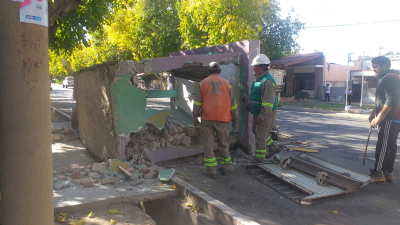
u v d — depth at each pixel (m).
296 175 4.66
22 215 2.13
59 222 3.19
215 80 4.73
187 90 7.01
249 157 5.83
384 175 4.71
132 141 5.18
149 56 24.62
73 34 12.80
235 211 3.42
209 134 4.79
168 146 5.30
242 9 12.98
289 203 3.95
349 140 8.37
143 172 4.58
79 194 3.79
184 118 6.45
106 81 4.90
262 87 4.92
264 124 5.03
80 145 7.01
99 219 3.33
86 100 6.09
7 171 2.10
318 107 19.89
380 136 4.56
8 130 2.07
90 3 11.13
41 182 2.17
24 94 2.08
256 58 5.04
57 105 16.80
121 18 23.16
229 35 13.76
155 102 22.80
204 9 12.98
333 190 4.11
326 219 3.54
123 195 3.79
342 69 29.23
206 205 3.69
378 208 3.82
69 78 51.09
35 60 2.11
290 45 21.31
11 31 2.04
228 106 4.77
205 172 5.07
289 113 17.11
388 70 4.55
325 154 6.66
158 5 20.86
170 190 4.09
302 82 29.11
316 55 26.36
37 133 2.14
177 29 19.72
